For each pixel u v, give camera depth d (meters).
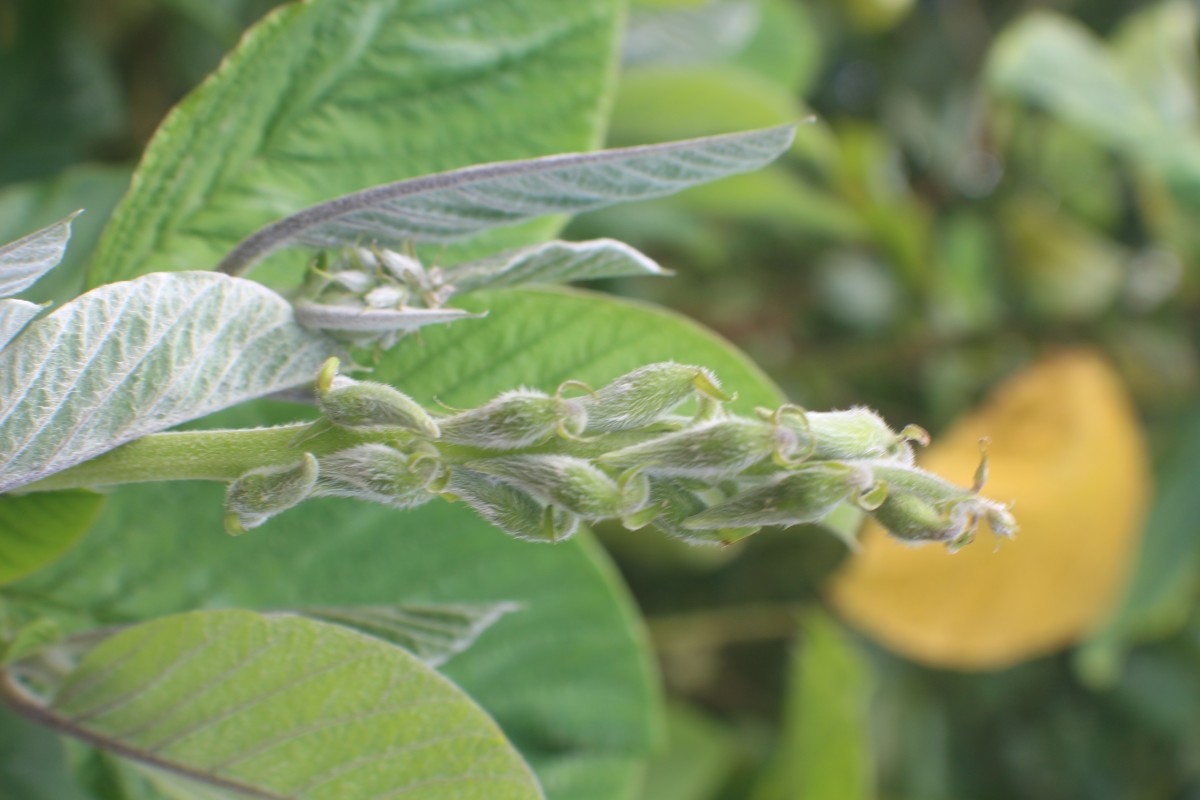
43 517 0.30
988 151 0.84
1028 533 0.60
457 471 0.26
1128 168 0.75
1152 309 0.72
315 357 0.28
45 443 0.27
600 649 0.35
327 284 0.28
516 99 0.33
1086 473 0.61
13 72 0.45
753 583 0.73
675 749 0.59
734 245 0.75
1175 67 0.70
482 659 0.35
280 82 0.31
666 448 0.26
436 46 0.32
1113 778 0.76
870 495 0.26
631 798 0.36
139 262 0.31
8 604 0.32
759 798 0.57
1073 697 0.77
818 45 0.75
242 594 0.33
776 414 0.26
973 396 0.75
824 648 0.52
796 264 0.79
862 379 0.77
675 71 0.50
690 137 0.54
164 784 0.31
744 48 0.65
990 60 0.77
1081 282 0.75
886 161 0.81
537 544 0.34
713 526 0.26
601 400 0.26
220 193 0.31
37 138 0.45
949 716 0.76
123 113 0.52
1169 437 0.69
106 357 0.27
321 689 0.29
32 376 0.27
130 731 0.30
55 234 0.27
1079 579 0.61
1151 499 0.65
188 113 0.30
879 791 0.72
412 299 0.29
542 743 0.35
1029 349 0.73
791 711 0.55
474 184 0.29
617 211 0.58
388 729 0.29
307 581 0.33
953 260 0.77
